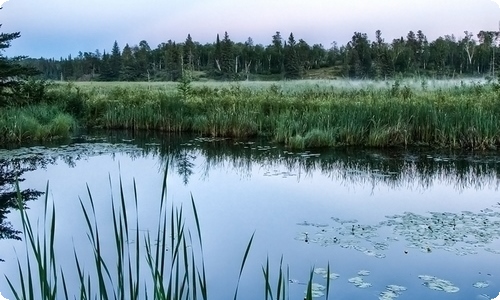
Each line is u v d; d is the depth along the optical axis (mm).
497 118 12328
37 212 6941
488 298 4117
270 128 15008
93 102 19016
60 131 14609
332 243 5516
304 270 4754
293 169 9898
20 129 13578
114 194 7852
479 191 8023
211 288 4277
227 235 5777
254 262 4938
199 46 68562
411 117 13078
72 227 6141
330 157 11141
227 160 10969
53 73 71625
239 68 63500
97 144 13195
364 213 6766
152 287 4188
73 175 9297
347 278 4570
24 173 9523
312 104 15742
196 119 16094
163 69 66062
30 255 5160
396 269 4793
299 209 6965
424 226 6148
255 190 8156
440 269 4805
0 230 6168
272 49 65500
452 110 13266
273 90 20250
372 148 12328
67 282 4395
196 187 8391
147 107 17203
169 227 6000
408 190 8086
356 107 13797
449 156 11070
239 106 15742
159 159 11109
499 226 6133
